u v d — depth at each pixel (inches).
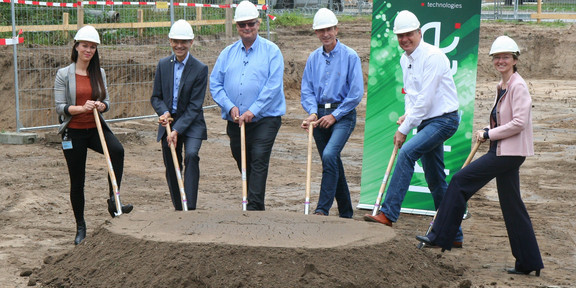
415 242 288.0
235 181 414.3
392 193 260.5
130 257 211.2
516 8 1320.1
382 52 337.1
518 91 236.5
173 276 199.9
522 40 1128.8
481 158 245.4
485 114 706.8
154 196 368.8
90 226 304.3
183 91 291.3
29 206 337.1
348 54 297.9
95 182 395.9
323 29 292.8
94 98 274.2
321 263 203.9
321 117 302.0
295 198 372.5
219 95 293.9
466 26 319.9
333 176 293.6
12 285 221.5
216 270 201.0
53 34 756.0
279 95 294.4
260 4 706.8
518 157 239.6
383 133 343.3
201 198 367.2
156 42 827.4
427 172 289.1
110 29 807.7
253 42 292.5
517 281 236.2
